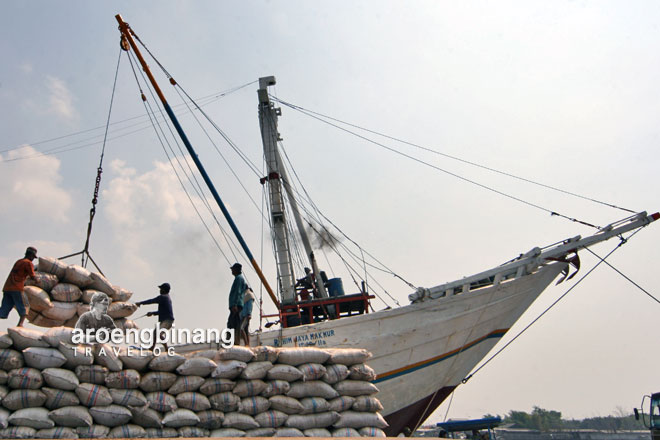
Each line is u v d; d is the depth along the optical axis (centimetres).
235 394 1007
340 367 1145
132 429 896
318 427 1075
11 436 793
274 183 2391
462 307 1725
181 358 970
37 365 846
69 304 1102
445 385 1772
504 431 4472
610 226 1797
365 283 1978
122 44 1942
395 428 1723
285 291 2167
